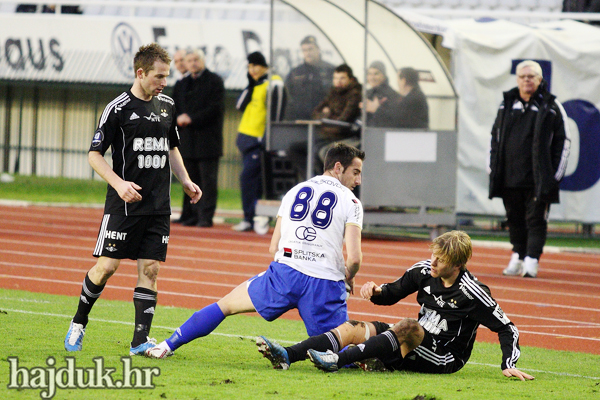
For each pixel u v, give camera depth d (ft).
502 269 107.86
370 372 49.73
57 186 200.34
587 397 44.75
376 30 129.90
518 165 96.58
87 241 119.14
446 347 49.93
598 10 156.35
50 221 143.64
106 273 52.03
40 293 78.02
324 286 49.93
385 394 43.29
